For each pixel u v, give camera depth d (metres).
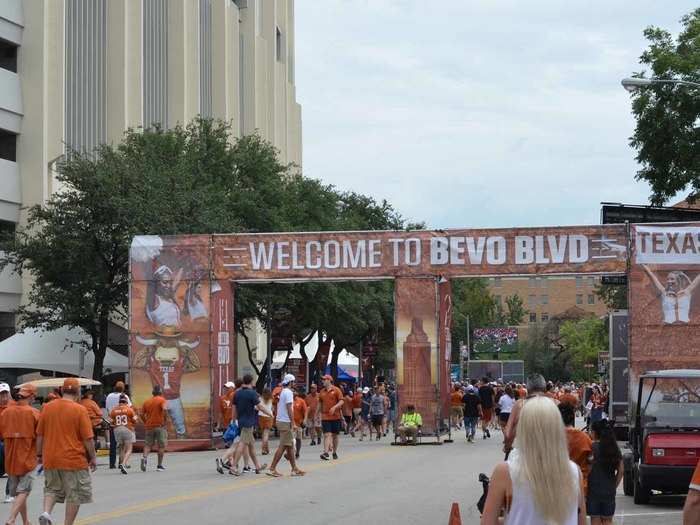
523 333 166.25
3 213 49.88
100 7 55.94
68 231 40.16
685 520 5.91
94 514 17.34
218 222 42.47
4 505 19.69
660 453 18.05
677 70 40.59
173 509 17.91
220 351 35.91
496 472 5.75
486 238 35.38
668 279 33.84
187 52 68.31
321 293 50.00
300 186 57.12
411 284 35.78
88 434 13.68
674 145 41.16
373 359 72.94
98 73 55.72
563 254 34.75
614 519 16.62
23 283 50.00
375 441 42.28
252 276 35.97
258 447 36.47
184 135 50.59
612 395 36.78
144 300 36.12
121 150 48.59
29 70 51.06
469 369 84.50
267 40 93.19
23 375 43.41
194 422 35.53
